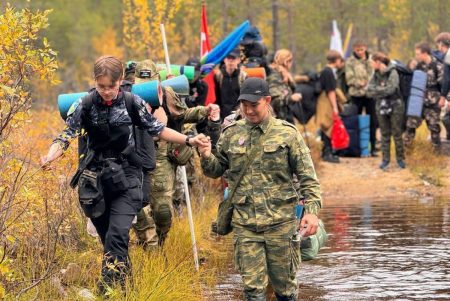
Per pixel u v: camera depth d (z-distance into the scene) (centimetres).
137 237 1140
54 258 949
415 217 1683
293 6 4903
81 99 921
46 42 867
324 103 2466
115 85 903
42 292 915
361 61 2575
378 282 1104
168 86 1159
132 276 938
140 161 941
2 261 837
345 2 4850
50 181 970
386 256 1281
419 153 2386
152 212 1136
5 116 873
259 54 1866
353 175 2309
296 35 5050
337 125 2462
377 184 2203
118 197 930
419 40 4253
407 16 4334
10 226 898
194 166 1498
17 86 867
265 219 875
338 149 2534
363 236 1470
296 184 1313
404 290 1055
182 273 1038
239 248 885
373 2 4831
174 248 1180
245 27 1681
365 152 2567
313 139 2656
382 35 5100
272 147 874
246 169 881
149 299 909
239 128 893
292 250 886
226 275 1140
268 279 920
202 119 1153
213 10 4109
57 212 995
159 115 1085
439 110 2398
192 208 1478
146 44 2470
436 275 1142
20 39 902
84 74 6081
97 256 1076
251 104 873
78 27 7044
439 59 2366
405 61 4472
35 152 1123
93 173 915
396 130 2317
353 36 4969
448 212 1744
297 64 5600
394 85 2288
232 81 1683
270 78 1889
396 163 2409
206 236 1366
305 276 1150
